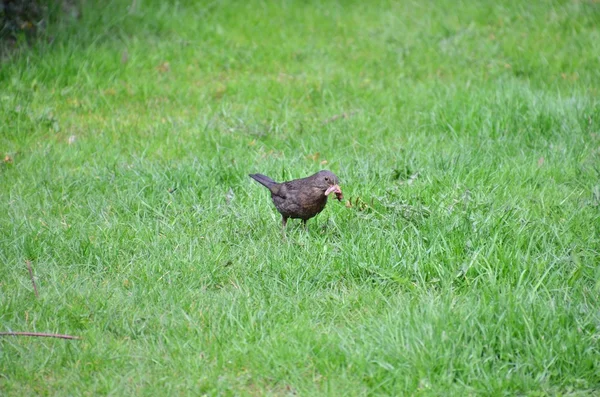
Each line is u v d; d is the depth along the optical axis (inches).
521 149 564.7
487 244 410.3
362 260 409.7
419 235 425.7
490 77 711.7
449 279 390.6
